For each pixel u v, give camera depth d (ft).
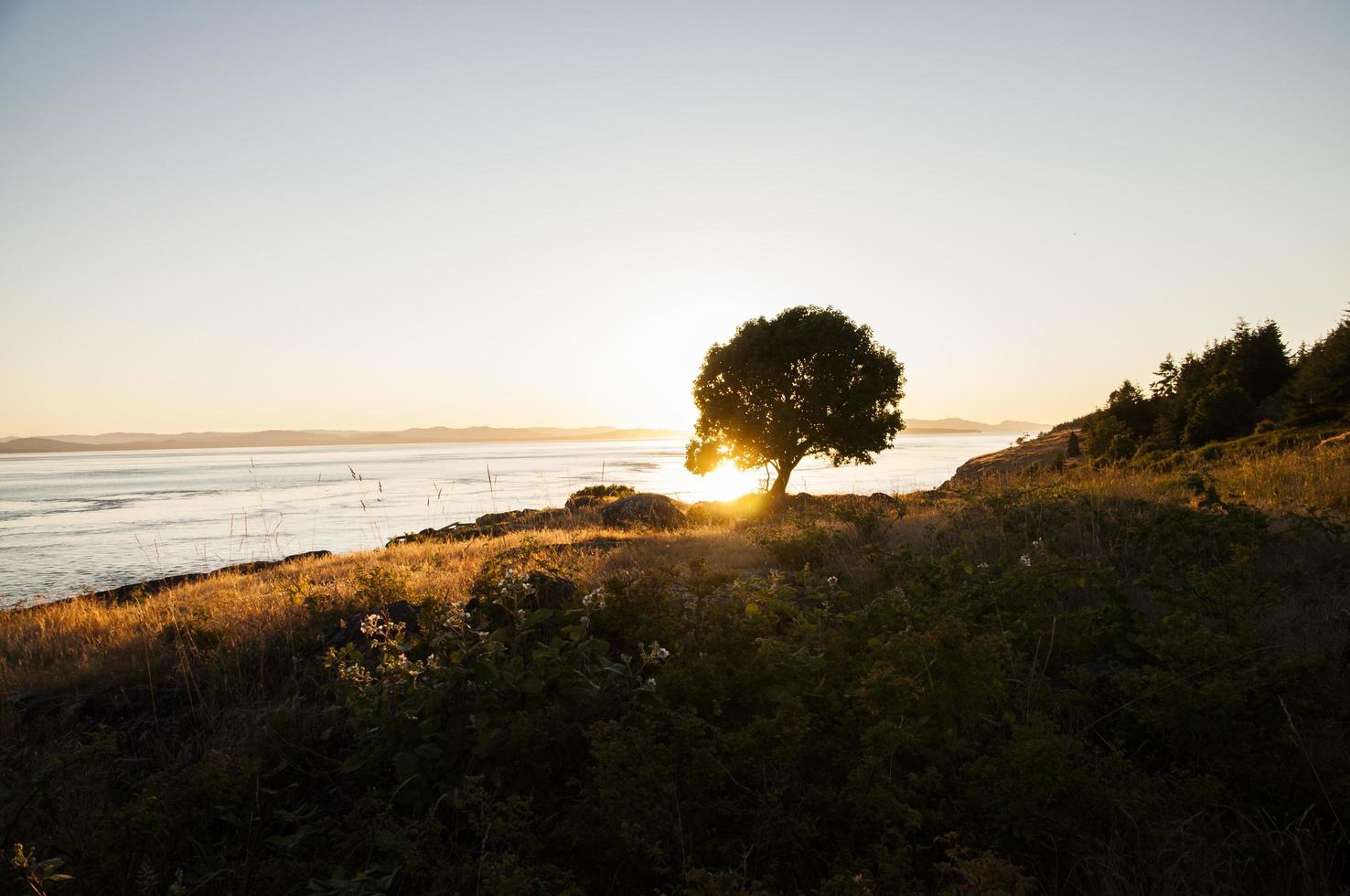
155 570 90.79
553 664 13.70
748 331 109.91
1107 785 10.32
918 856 9.90
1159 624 15.37
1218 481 35.94
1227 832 10.42
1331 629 15.23
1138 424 198.39
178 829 11.41
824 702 12.39
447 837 11.29
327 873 10.71
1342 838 9.91
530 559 22.22
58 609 30.66
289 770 13.57
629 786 10.00
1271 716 12.08
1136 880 9.39
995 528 27.30
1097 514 25.12
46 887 10.30
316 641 19.33
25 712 16.63
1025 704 12.68
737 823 10.71
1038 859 9.77
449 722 12.80
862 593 21.47
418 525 117.60
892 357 108.47
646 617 15.78
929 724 12.05
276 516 149.69
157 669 18.42
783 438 102.42
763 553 30.73
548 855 10.46
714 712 12.25
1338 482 31.48
